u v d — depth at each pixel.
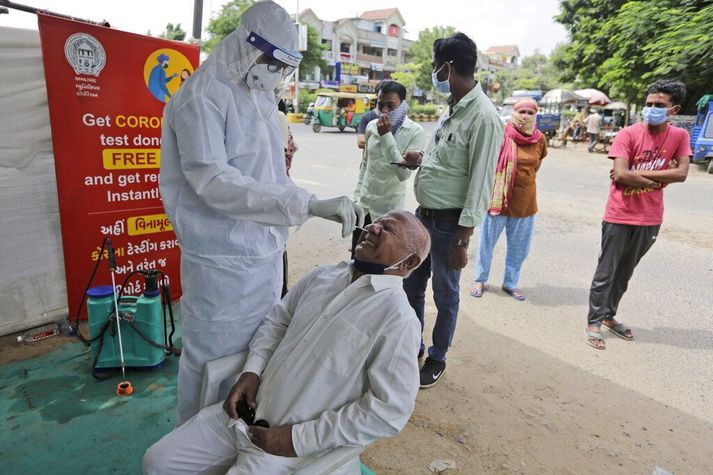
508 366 3.31
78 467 2.19
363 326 1.60
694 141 13.78
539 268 5.32
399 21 56.88
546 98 24.45
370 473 2.21
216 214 1.82
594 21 18.69
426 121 34.91
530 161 4.11
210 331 1.91
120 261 3.47
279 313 1.95
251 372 1.81
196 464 1.73
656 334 3.88
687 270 5.35
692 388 3.14
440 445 2.49
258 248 1.90
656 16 14.66
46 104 3.05
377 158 3.84
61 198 3.12
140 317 2.86
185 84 1.76
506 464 2.38
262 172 1.88
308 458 1.58
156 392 2.76
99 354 2.81
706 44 12.29
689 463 2.45
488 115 2.61
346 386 1.59
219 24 27.14
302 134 20.50
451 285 2.93
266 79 1.78
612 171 3.43
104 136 3.20
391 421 1.52
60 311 3.41
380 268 1.71
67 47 2.93
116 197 3.35
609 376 3.24
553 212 7.88
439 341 2.99
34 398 2.64
